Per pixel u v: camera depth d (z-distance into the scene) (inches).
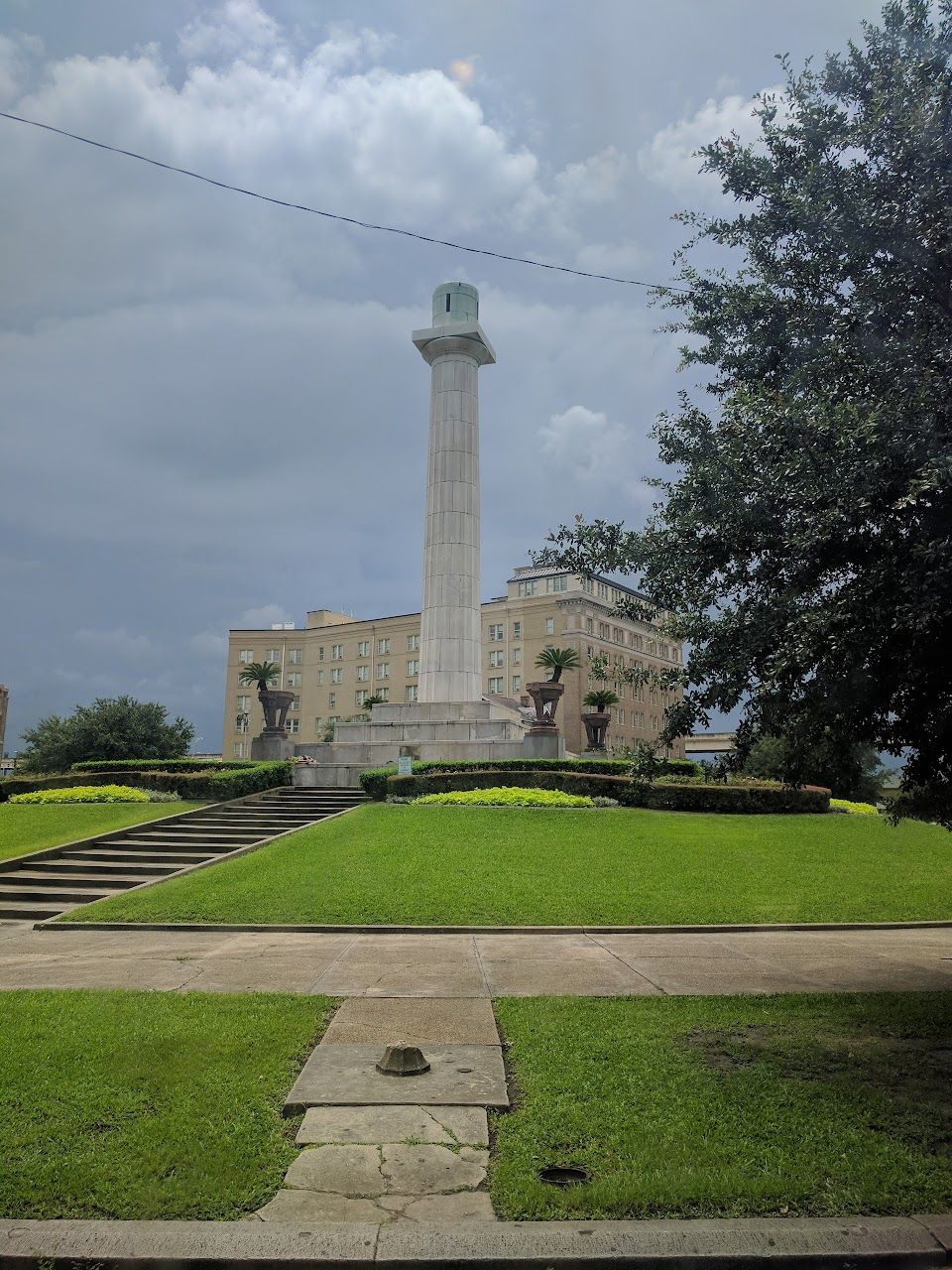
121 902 546.0
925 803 307.0
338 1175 182.5
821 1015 304.2
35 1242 156.0
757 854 693.9
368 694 3346.5
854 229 271.4
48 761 1838.1
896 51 284.8
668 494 307.1
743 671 254.5
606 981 362.6
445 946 442.3
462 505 1353.3
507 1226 162.4
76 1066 243.0
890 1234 161.9
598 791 992.2
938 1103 222.2
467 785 1005.2
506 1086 232.8
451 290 1401.3
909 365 261.4
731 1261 155.5
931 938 480.7
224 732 3543.3
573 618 2930.6
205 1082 231.8
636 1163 187.2
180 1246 155.3
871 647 243.1
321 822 817.5
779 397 276.8
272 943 450.3
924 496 238.7
